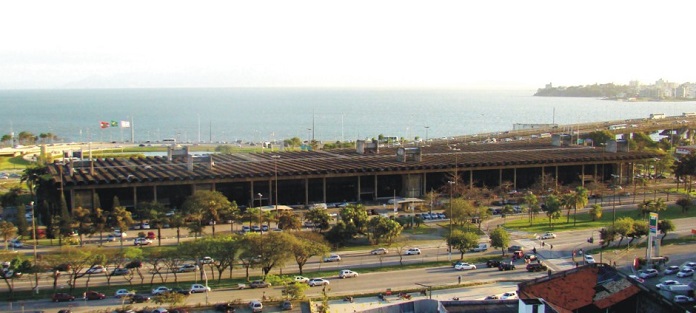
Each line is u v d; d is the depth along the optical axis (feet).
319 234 651.66
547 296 394.93
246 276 539.70
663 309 382.01
